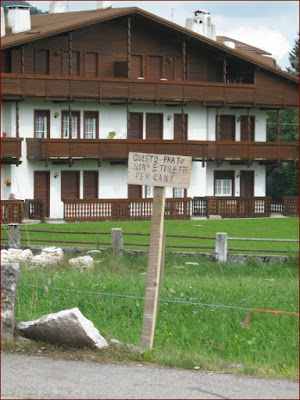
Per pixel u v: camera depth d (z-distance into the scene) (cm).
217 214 4459
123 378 959
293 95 4694
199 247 2688
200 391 920
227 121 4728
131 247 2917
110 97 4222
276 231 3706
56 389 906
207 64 4650
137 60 4459
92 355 1055
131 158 1181
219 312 1457
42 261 2358
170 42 4528
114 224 3859
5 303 1095
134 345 1154
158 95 4334
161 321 1371
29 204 4016
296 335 1352
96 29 4362
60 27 4106
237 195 4747
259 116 4800
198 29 5266
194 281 1962
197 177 4575
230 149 4547
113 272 2328
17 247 2747
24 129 4156
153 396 893
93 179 4344
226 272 2505
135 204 4178
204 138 4631
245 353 1236
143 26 4450
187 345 1253
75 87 4134
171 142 4356
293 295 1728
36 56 4209
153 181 1173
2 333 1091
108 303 1460
